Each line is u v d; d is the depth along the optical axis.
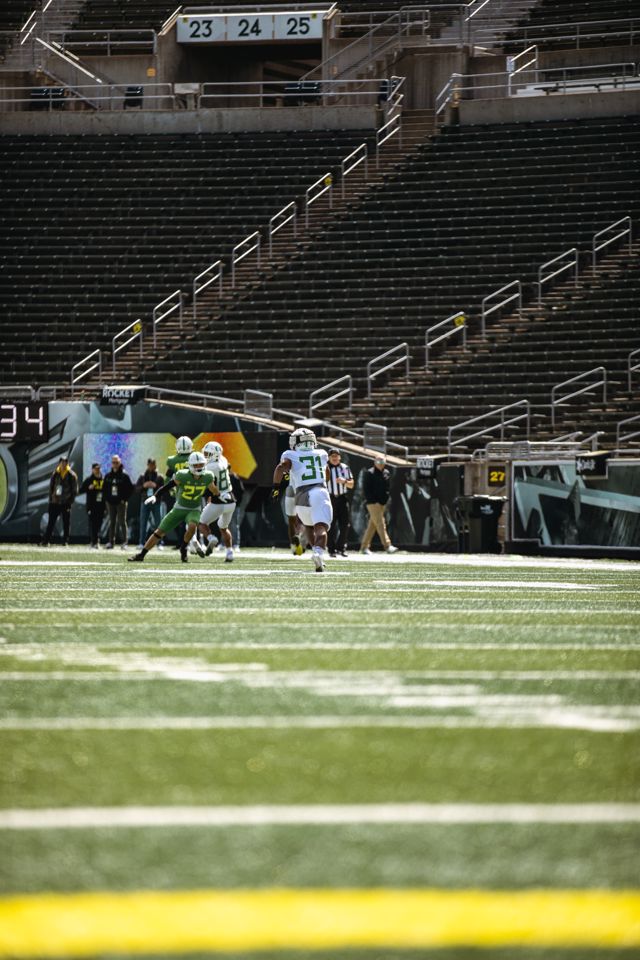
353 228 128.75
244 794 15.86
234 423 100.56
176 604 43.59
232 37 152.50
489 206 127.44
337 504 83.12
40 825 14.35
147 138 143.12
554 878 12.47
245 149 140.50
